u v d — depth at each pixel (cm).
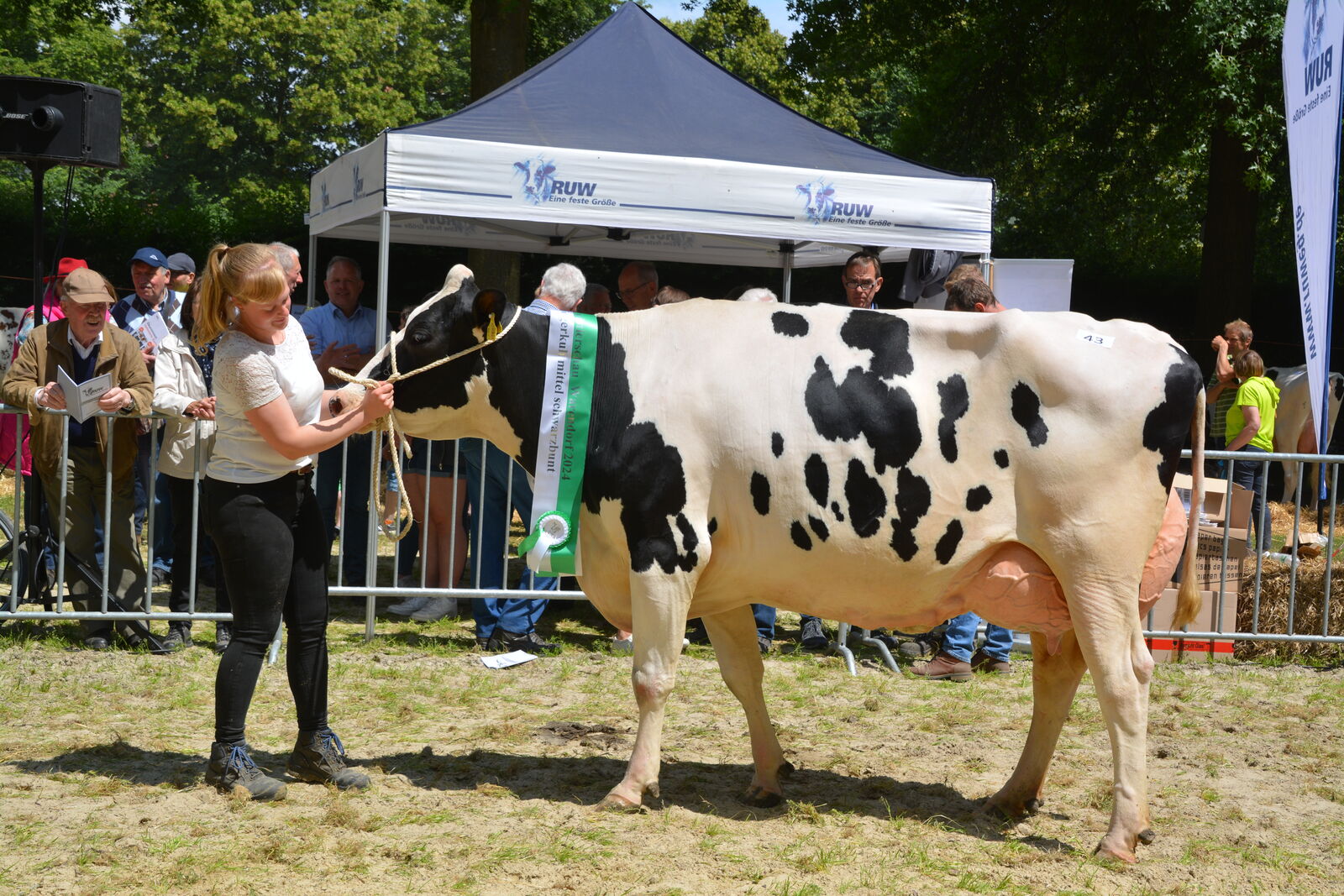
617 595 438
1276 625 739
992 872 383
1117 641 388
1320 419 748
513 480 694
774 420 399
